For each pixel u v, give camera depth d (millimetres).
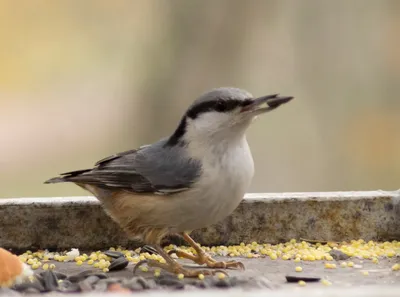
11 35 18188
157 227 6664
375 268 6773
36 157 16594
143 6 15859
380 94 14883
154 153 6609
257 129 14477
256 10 14438
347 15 14672
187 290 5988
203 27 14359
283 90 14672
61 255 7387
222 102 6301
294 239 7621
